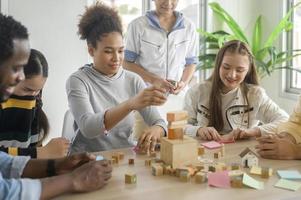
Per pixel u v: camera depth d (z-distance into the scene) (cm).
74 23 246
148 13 227
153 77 219
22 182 78
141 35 223
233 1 301
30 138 130
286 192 86
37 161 97
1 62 70
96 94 141
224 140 133
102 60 138
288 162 109
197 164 103
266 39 307
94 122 122
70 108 136
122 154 113
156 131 126
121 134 142
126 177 91
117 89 145
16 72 74
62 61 246
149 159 109
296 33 287
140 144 121
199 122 168
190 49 239
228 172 95
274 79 302
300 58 284
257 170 98
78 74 140
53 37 242
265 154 113
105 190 86
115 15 139
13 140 123
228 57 162
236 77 162
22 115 123
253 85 172
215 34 274
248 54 166
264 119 166
